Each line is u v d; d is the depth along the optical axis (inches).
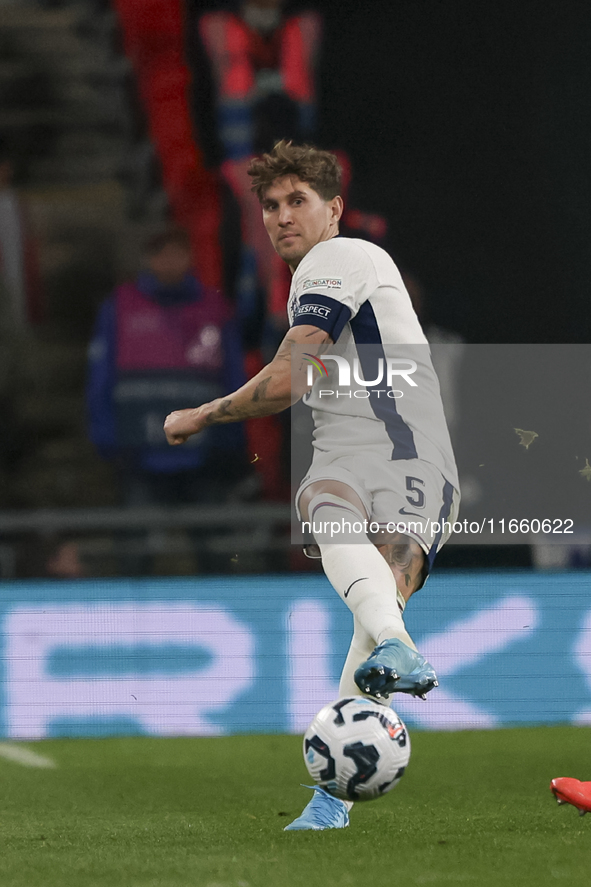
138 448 1087.6
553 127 1636.3
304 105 1412.4
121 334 1084.5
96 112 1658.5
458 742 789.2
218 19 1382.9
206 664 870.4
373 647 426.9
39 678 869.8
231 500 1103.0
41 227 1501.0
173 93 1545.3
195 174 1496.1
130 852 398.3
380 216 1612.9
